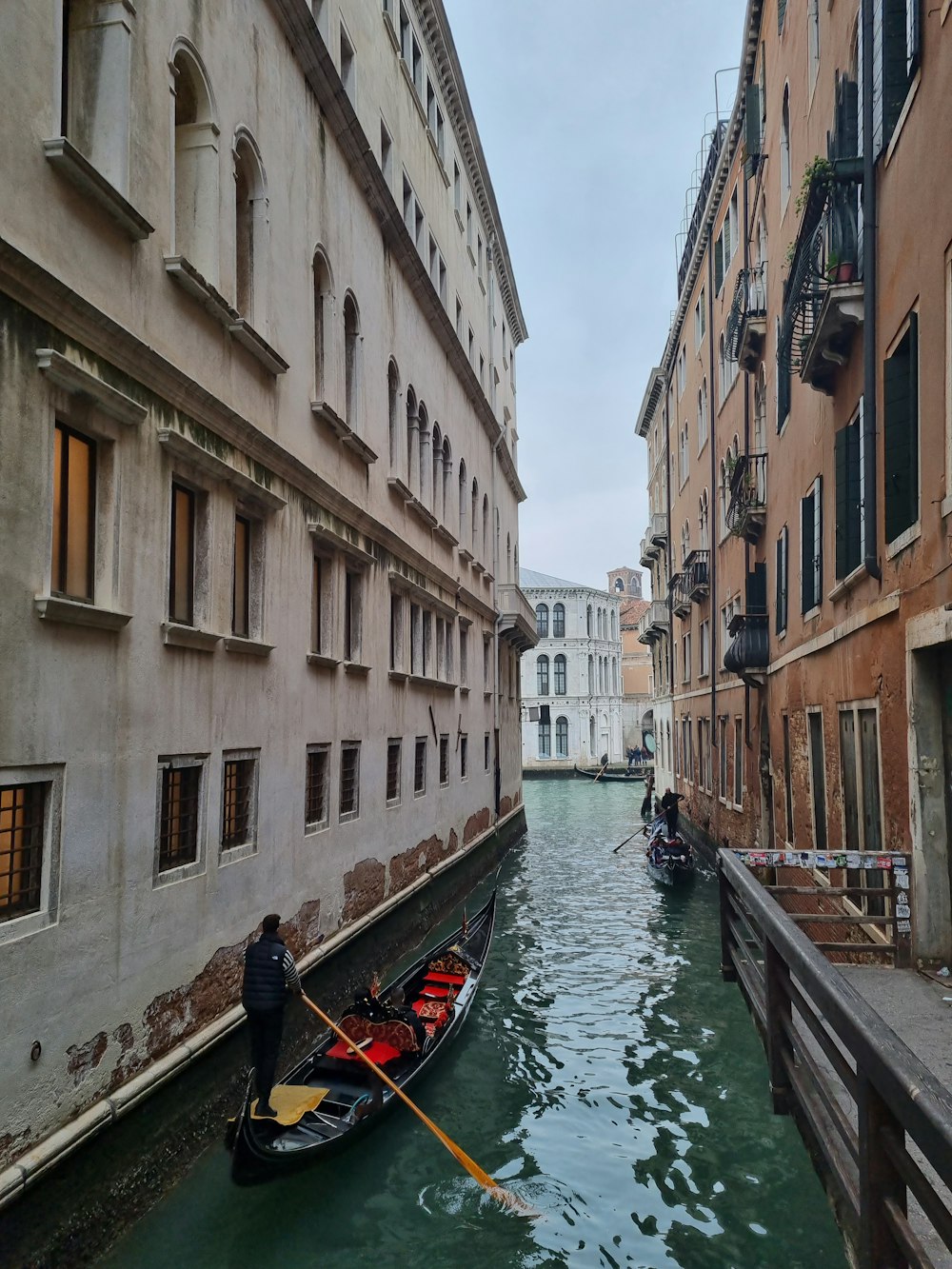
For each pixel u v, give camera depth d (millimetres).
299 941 8984
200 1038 6746
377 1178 6758
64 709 5367
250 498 8117
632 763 59094
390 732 12602
